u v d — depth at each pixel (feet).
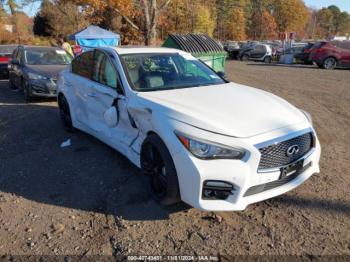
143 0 48.75
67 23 143.33
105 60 16.61
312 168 12.52
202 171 10.49
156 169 12.33
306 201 12.82
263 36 302.86
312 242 10.55
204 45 44.75
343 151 17.99
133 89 14.29
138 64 15.52
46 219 11.90
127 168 15.71
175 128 11.22
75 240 10.76
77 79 19.10
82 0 52.16
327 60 73.77
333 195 13.23
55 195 13.51
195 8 126.82
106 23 90.94
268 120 11.69
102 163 16.35
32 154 17.83
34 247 10.45
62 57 35.91
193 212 12.17
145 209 12.38
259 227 11.32
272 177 10.95
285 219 11.73
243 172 10.44
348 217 11.81
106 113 15.15
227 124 11.14
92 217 11.96
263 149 10.71
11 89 40.04
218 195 10.79
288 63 95.81
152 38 50.37
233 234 10.98
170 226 11.41
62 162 16.65
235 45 129.59
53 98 32.09
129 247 10.41
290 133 11.38
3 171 15.80
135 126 13.74
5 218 12.00
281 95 36.29
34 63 33.99
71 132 21.30
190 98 13.14
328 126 23.02
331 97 34.81
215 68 47.39
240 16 279.28
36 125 23.29
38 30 164.55
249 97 13.55
